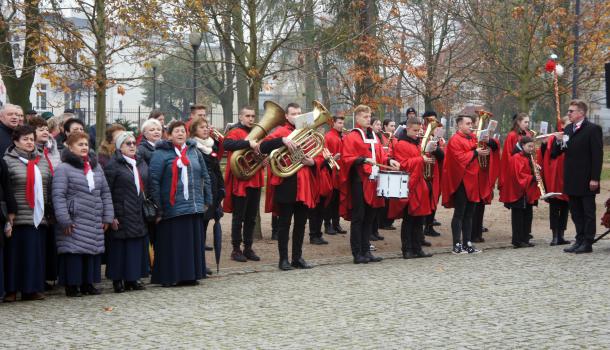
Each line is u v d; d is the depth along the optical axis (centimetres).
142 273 951
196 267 967
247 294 898
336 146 1321
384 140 1346
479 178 1264
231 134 1158
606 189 2362
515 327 720
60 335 706
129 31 1485
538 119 4128
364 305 825
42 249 891
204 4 1374
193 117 1104
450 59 2448
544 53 2302
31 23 1480
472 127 1345
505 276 995
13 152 880
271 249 1276
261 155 1097
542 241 1373
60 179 890
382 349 646
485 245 1316
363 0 1847
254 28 1372
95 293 920
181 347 660
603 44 2166
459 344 660
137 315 790
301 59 1480
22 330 727
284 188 1071
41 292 898
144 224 945
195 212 961
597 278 972
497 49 2198
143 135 1036
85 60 1491
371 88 2189
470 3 2231
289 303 841
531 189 1283
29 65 1614
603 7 2123
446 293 887
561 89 2125
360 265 1116
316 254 1236
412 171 1154
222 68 2102
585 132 1193
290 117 1102
